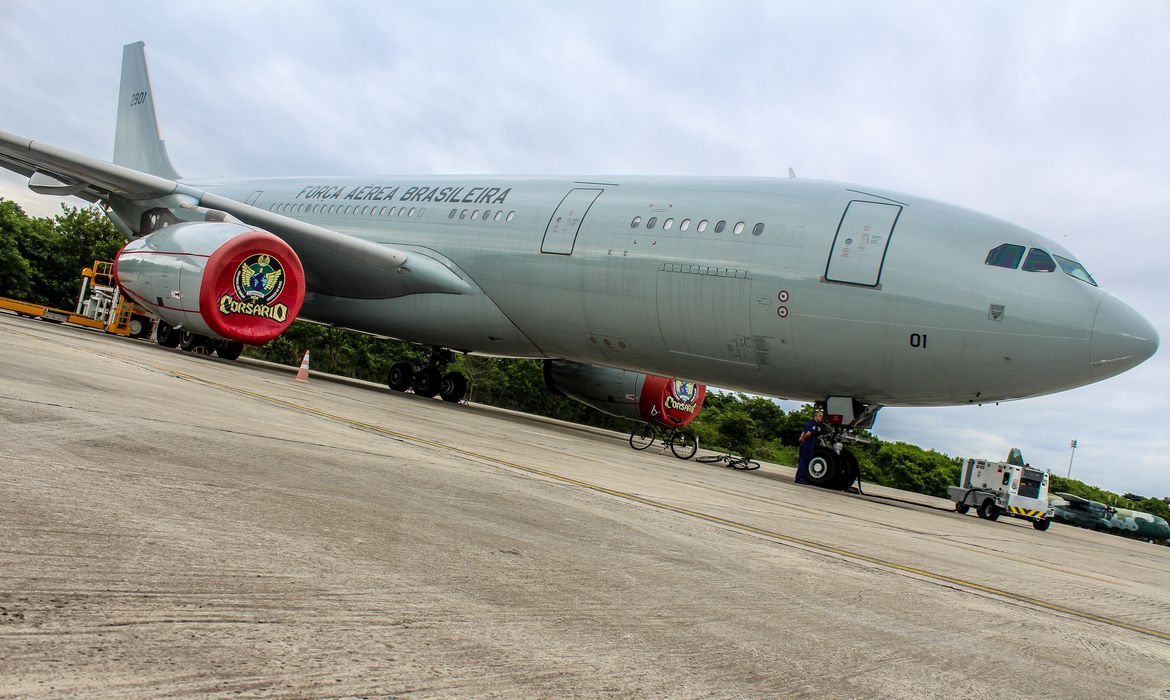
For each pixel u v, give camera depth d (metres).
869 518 7.85
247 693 1.49
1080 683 2.50
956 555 5.71
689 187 13.33
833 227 11.45
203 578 2.11
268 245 12.76
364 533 2.92
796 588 3.31
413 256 15.76
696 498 6.46
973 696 2.17
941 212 11.24
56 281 40.88
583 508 4.52
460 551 2.90
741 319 11.92
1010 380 10.58
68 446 3.58
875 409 12.57
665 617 2.49
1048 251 10.55
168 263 12.83
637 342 13.38
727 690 1.90
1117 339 9.94
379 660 1.75
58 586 1.88
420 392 18.61
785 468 24.09
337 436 5.80
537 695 1.68
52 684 1.40
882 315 10.91
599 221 13.64
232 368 12.91
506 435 10.07
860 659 2.37
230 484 3.37
